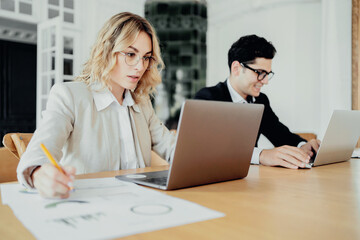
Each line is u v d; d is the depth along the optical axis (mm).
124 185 790
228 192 758
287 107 4297
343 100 3549
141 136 1407
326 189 804
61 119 1114
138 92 1463
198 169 795
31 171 712
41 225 482
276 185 851
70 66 4195
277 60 4371
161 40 4590
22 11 3949
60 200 636
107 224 489
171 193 737
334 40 3590
